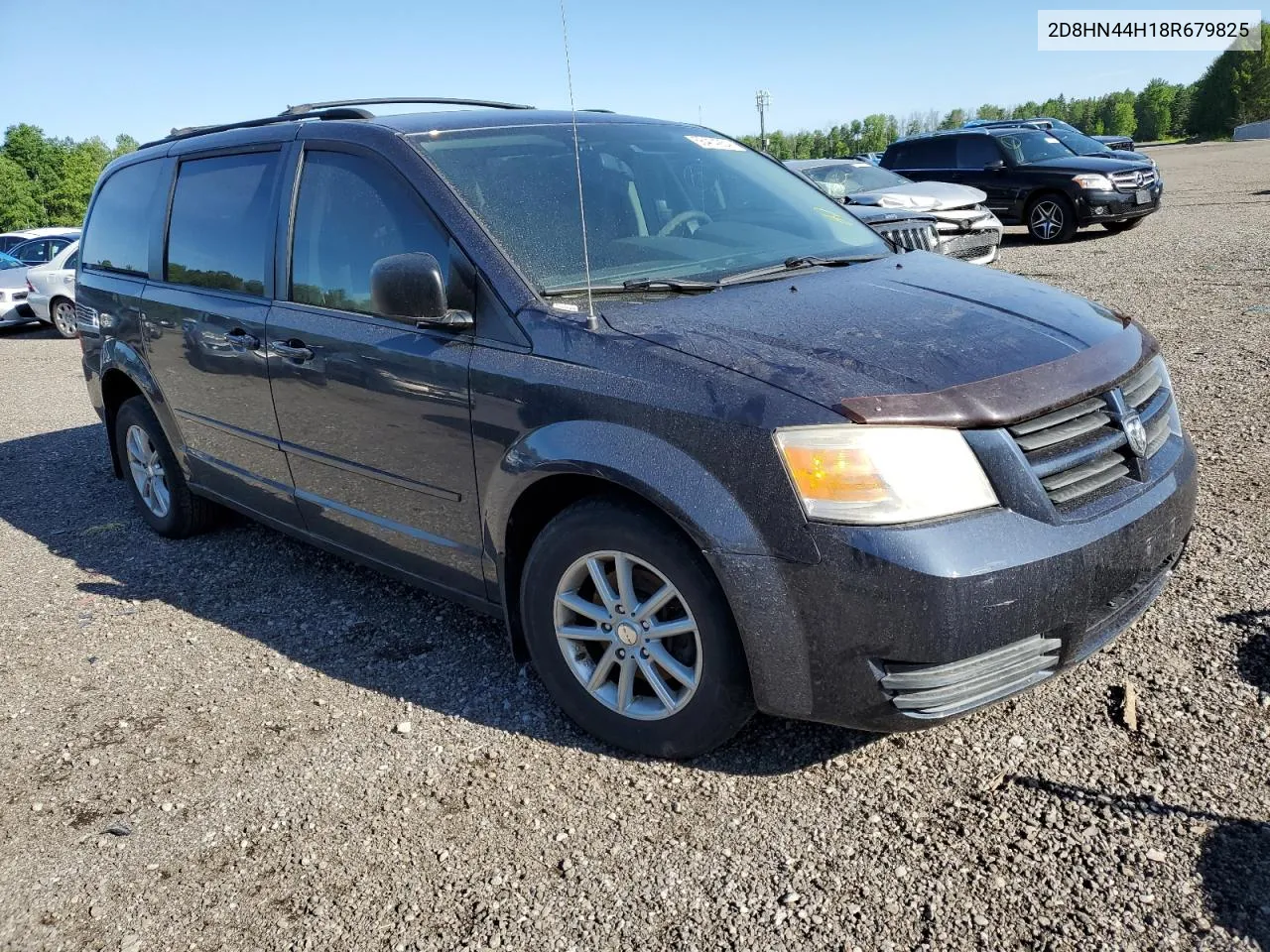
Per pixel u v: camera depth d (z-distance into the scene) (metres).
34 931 2.34
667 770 2.73
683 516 2.39
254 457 3.98
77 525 5.41
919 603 2.20
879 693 2.31
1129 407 2.58
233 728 3.15
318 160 3.60
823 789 2.58
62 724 3.27
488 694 3.21
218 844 2.59
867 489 2.24
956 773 2.59
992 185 14.70
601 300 2.90
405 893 2.35
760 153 4.26
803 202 3.93
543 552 2.80
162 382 4.46
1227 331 7.17
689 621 2.55
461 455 2.97
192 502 4.82
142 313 4.50
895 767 2.64
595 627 2.79
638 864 2.38
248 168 3.96
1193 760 2.53
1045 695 2.88
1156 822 2.33
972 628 2.22
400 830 2.58
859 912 2.15
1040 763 2.59
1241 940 1.98
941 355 2.49
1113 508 2.43
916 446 2.25
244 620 3.96
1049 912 2.10
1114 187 13.76
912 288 3.05
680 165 3.74
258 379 3.75
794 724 2.89
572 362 2.67
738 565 2.35
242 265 3.91
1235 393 5.64
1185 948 1.97
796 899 2.21
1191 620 3.19
